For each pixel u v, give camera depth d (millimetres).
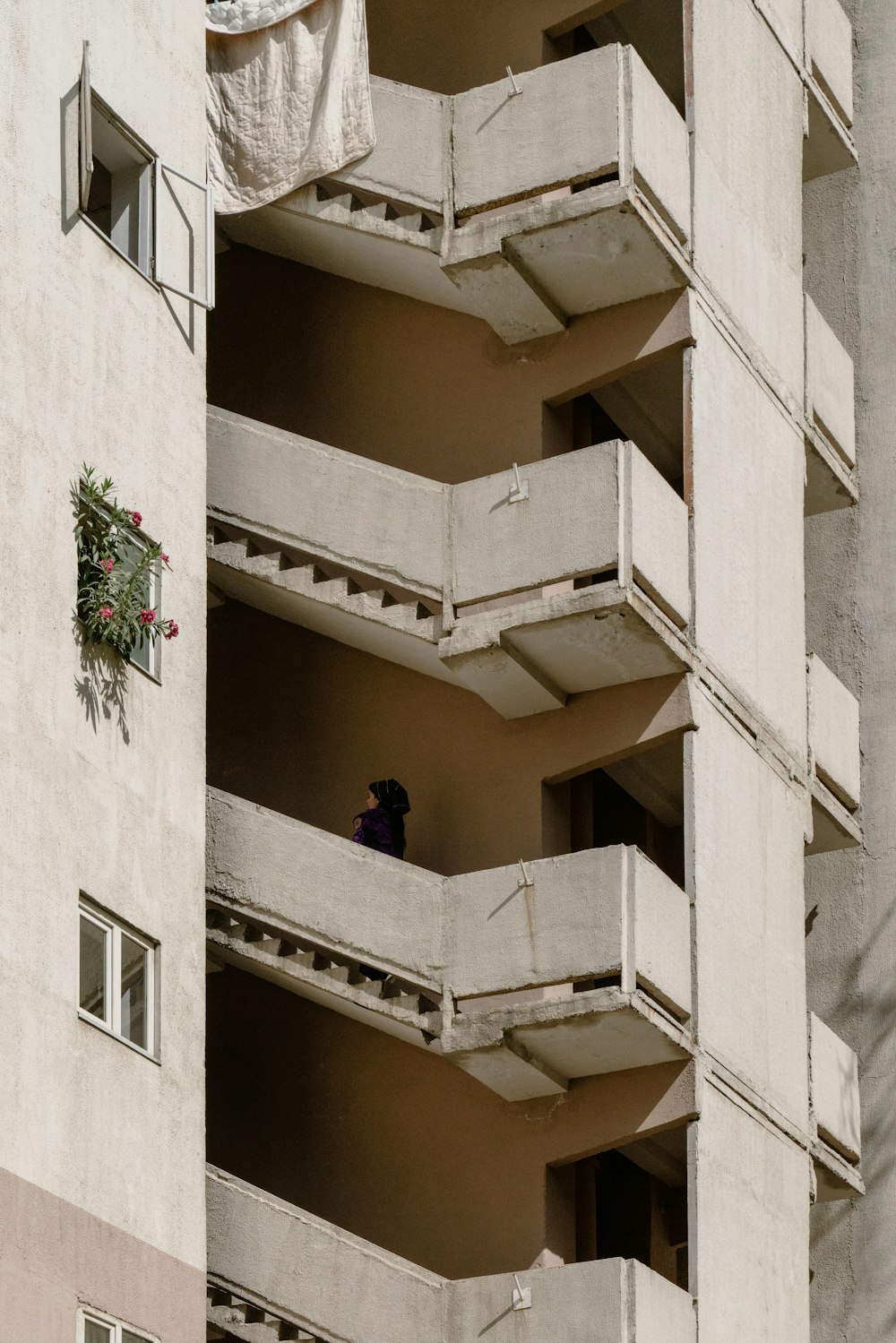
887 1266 35625
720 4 35500
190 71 31047
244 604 34594
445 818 32438
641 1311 27859
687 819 31172
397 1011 30016
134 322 28750
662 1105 30250
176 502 29156
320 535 31531
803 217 40375
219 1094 32812
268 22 33281
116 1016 26391
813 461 37219
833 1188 34688
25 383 26297
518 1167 30969
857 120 40531
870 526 38625
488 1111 31344
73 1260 24656
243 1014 33062
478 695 32625
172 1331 26234
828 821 36125
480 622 30875
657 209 32438
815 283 40094
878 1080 36438
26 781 25188
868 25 40812
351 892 30062
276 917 30109
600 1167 34656
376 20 35938
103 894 26328
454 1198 31172
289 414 34844
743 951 31891
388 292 34656
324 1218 31703
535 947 29375
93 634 26703
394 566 31250
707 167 34156
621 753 31719
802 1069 33219
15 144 26797
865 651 38156
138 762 27469
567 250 32250
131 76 29531
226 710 34219
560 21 34719
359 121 32938
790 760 34344
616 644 30922
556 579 30562
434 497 31359
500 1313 28141
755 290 35219
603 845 35844
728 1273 30125
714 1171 30250
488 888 29797
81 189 27562
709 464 32938
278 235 33562
